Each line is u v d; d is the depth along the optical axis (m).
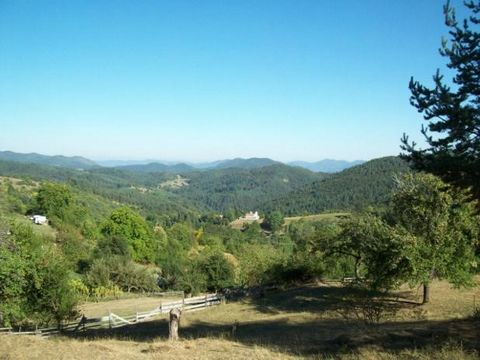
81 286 52.00
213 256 53.84
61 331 24.53
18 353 12.62
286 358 12.09
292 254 43.84
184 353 12.96
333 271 42.84
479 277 34.59
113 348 13.98
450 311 22.88
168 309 32.12
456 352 11.07
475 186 12.41
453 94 12.31
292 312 27.89
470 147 12.25
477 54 11.88
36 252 26.34
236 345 14.61
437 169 12.47
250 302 33.66
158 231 116.31
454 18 12.37
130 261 64.00
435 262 23.52
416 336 14.08
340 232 30.25
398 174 26.69
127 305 45.09
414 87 12.80
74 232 89.00
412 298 28.16
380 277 23.58
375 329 16.39
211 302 35.09
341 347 13.21
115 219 91.00
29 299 25.59
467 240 24.00
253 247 51.06
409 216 25.59
